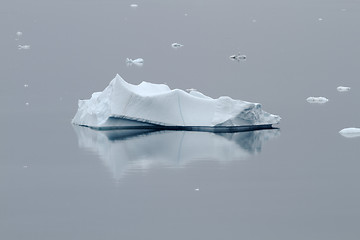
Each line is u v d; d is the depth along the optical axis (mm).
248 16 170375
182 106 76125
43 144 71000
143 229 50625
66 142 71625
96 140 72188
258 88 97500
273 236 49500
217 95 93625
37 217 52812
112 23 160500
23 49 129625
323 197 56188
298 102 89062
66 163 65188
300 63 115312
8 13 174500
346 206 54312
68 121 80188
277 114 83000
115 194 57375
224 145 70250
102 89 97938
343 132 74562
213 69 111875
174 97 75875
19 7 185250
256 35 144250
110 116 75250
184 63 117062
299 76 105375
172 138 72812
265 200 55812
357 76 104500
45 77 105688
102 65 115188
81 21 163375
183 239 49062
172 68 112938
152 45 134625
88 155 67375
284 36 142125
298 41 136125
